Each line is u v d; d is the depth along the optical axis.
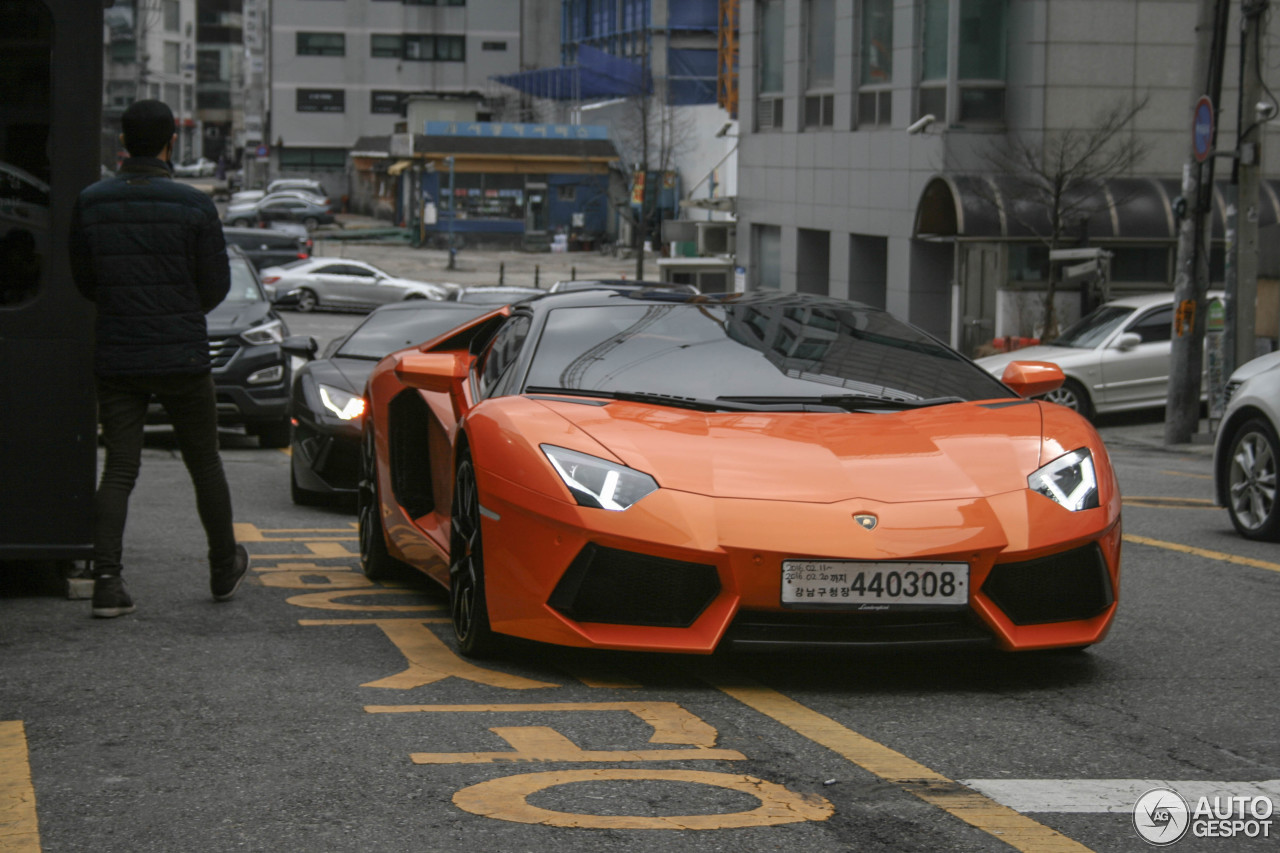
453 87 87.19
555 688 4.31
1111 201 23.48
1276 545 7.63
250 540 7.67
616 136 65.56
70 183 5.57
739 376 5.03
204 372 5.36
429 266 55.22
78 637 4.98
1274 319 16.19
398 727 3.84
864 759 3.58
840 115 29.19
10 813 3.13
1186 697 4.28
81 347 5.60
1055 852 2.92
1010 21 25.00
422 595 6.02
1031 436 4.64
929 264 26.59
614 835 2.99
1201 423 17.78
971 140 25.08
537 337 5.26
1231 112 24.25
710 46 65.00
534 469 4.33
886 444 4.51
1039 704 4.18
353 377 9.12
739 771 3.46
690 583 4.13
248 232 41.50
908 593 4.11
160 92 113.38
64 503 5.62
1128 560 7.04
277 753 3.59
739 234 34.56
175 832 3.01
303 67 86.19
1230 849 2.95
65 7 5.52
